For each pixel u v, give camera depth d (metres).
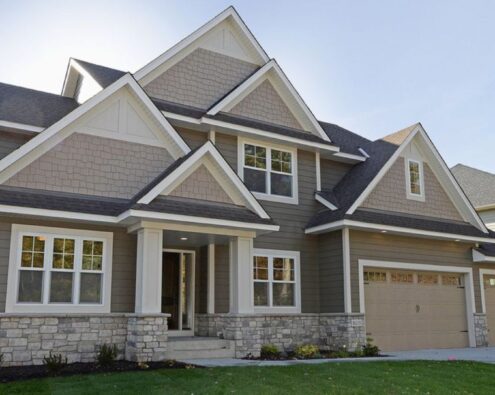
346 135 19.58
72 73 15.81
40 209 10.75
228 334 12.77
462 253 17.78
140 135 13.00
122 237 12.15
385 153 16.88
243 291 12.83
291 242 15.41
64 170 11.81
